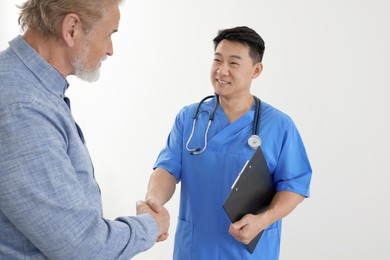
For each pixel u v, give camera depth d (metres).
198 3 2.34
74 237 0.79
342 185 1.95
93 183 0.92
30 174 0.76
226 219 1.34
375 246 1.90
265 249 1.35
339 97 1.93
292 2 2.02
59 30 0.85
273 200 1.34
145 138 2.64
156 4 2.51
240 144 1.36
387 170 1.85
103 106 2.81
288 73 2.05
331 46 1.94
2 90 0.78
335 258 1.99
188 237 1.40
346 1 1.89
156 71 2.55
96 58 0.91
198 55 2.38
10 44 0.86
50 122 0.80
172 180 1.45
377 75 1.84
